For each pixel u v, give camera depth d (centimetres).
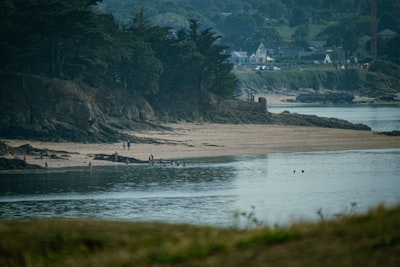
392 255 6425
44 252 7738
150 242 7800
